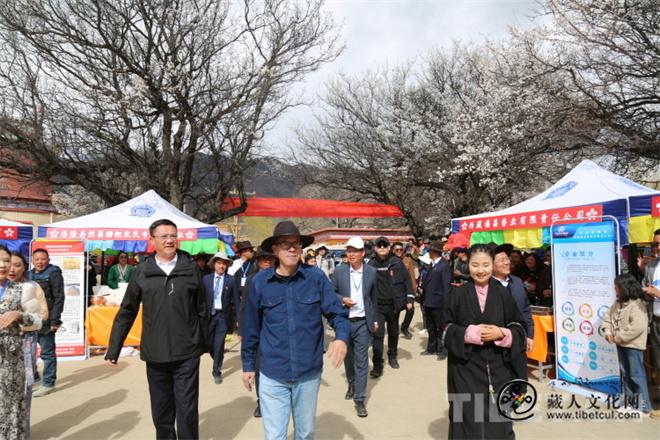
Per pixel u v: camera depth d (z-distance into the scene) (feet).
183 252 13.25
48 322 20.13
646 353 17.88
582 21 35.29
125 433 15.53
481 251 11.16
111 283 35.65
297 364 10.52
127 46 53.36
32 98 48.16
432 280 27.48
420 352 28.86
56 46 48.83
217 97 56.13
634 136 33.19
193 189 63.36
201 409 17.95
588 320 18.57
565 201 22.24
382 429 15.53
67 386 21.49
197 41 54.54
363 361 17.37
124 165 55.77
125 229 30.83
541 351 20.76
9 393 12.37
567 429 15.06
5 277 13.05
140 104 52.03
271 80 57.62
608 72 34.12
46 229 30.09
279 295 10.84
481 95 62.49
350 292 17.92
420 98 73.77
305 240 11.04
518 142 45.65
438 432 15.26
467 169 57.00
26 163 51.55
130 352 28.32
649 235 17.17
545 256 28.07
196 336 12.59
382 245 23.86
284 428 10.43
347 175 74.90
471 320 10.96
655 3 30.94
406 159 70.49
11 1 45.39
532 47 43.16
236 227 95.81
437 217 77.87
